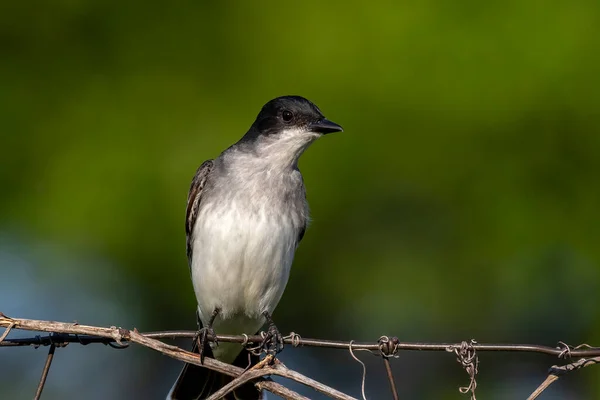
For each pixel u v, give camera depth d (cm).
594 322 1196
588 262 1173
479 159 1148
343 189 1141
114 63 1184
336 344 683
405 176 1148
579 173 1156
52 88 1181
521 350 669
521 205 1152
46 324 671
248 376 674
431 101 1130
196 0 1183
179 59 1174
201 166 963
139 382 1329
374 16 1134
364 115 1134
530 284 1199
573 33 1130
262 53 1155
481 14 1131
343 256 1184
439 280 1194
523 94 1130
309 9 1146
